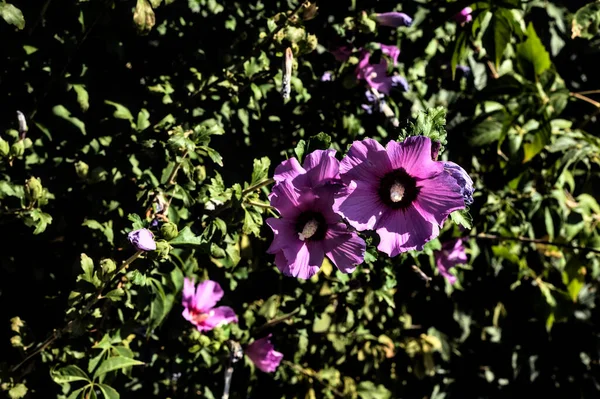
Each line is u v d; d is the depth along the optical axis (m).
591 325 1.34
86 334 0.89
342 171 0.70
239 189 0.78
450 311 1.21
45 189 0.82
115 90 0.93
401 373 1.23
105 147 0.91
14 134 0.87
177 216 0.87
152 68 0.95
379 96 0.97
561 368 1.34
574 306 1.20
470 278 1.20
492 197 1.10
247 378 1.03
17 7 0.85
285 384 1.09
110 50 0.88
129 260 0.78
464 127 1.10
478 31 1.04
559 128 1.17
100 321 0.89
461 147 1.11
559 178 1.14
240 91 0.92
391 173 0.70
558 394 1.35
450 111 1.10
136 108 0.93
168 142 0.82
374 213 0.70
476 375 1.32
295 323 1.01
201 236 0.79
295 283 1.02
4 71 0.87
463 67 1.08
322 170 0.70
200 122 0.95
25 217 0.82
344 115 1.00
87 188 0.90
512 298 1.25
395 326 1.17
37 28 0.87
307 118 1.00
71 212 0.91
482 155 1.13
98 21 0.87
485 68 1.14
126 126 0.92
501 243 1.13
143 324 0.92
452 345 1.23
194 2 0.95
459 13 1.01
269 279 1.02
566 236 1.13
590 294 1.33
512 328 1.29
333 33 0.96
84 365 0.88
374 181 0.70
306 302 0.99
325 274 1.01
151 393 0.99
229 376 0.92
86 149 0.91
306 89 0.99
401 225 0.70
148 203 0.85
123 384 0.96
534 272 1.23
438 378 1.29
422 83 1.06
